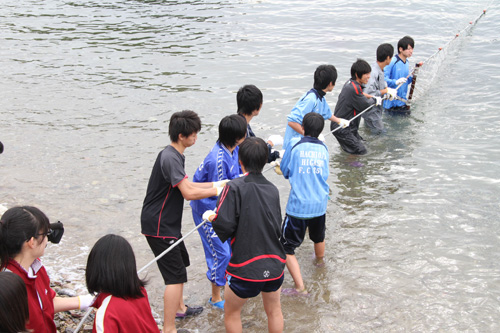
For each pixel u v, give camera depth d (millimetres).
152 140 7945
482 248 5332
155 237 4074
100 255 2725
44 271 3043
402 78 8664
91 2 18453
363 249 5406
